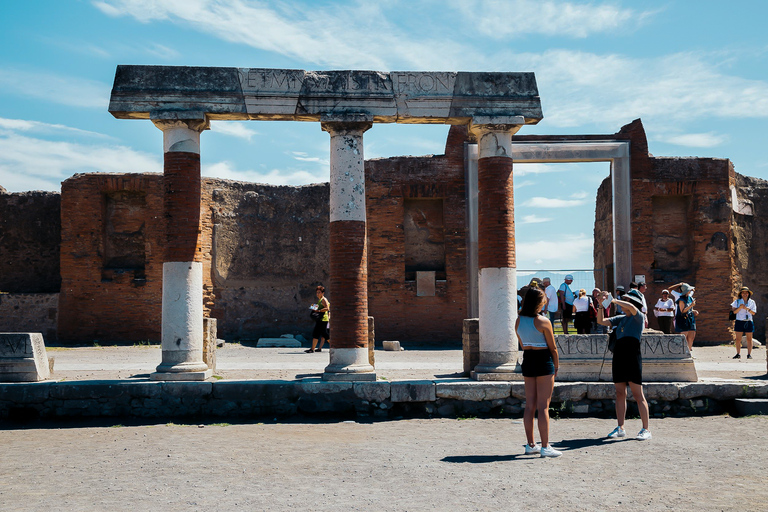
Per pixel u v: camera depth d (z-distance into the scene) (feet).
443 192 71.26
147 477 22.50
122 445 28.37
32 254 75.05
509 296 37.40
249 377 38.06
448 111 37.76
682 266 72.43
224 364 48.21
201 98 36.29
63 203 70.74
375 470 23.29
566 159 70.90
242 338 73.77
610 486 20.83
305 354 59.31
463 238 70.79
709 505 18.79
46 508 18.93
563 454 25.61
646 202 71.15
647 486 20.81
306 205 76.74
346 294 36.60
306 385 35.29
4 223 75.20
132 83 36.11
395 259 70.79
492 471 22.93
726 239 71.10
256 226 75.66
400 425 33.12
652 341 36.04
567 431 30.91
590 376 35.60
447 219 71.10
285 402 35.17
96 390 34.71
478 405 35.35
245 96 36.58
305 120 38.17
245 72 36.83
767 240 78.13
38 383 34.71
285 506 18.88
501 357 36.99
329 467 23.82
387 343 63.98
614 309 62.23
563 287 60.59
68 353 59.06
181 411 34.76
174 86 36.24
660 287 70.59
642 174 71.36
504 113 37.86
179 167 36.27
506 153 38.11
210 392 34.94
